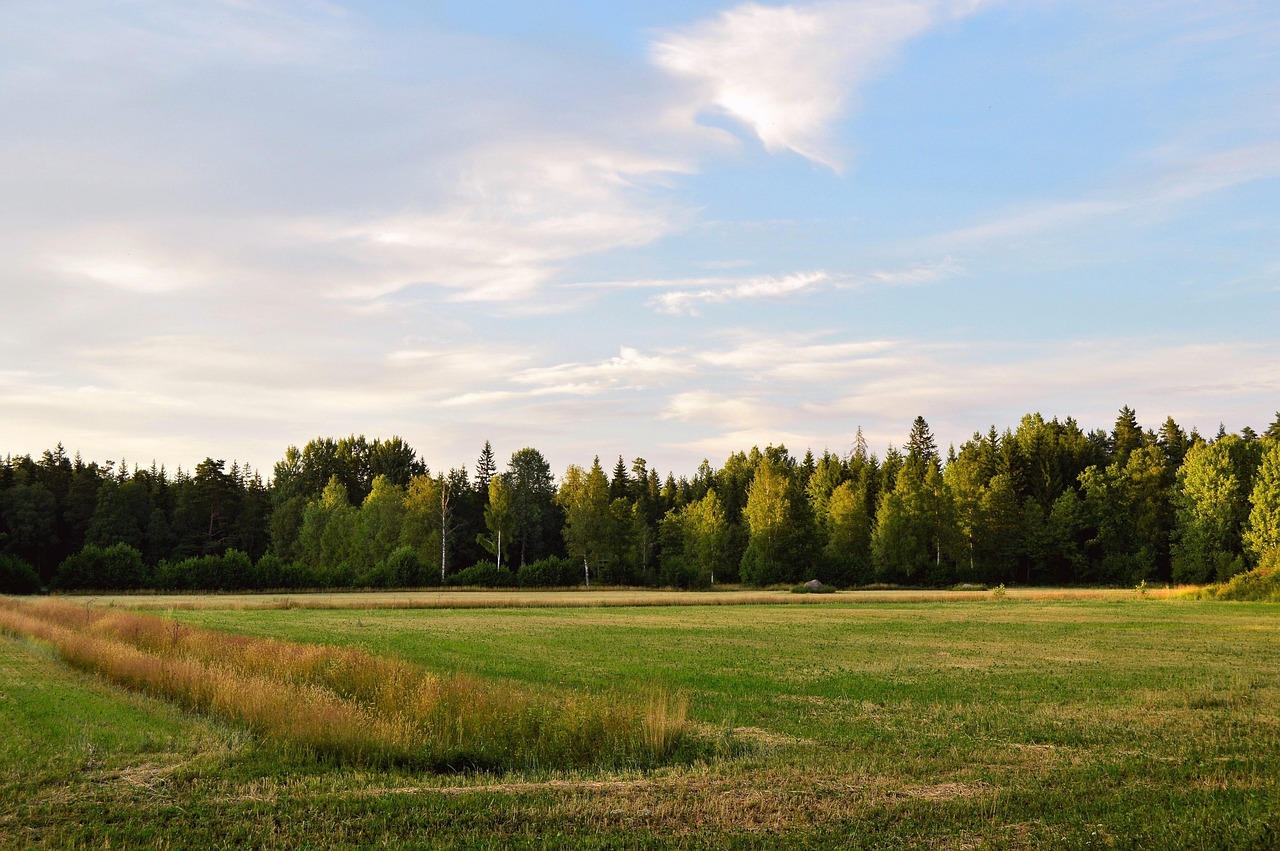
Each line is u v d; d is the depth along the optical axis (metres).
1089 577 100.06
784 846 10.26
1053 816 11.30
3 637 35.62
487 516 110.44
